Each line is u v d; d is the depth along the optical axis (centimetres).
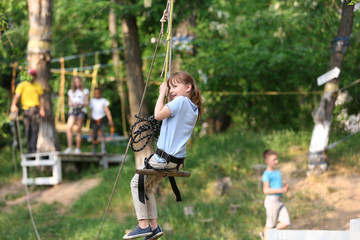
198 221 1711
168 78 829
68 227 1755
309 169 1952
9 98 2900
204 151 2381
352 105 2631
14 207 2006
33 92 2341
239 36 2739
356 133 2348
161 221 1748
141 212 819
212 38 2778
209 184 2031
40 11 2372
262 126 2852
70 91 2378
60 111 3356
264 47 2494
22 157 2308
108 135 3184
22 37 2614
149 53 3069
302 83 2656
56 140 2416
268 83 2791
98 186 2119
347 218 1586
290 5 2092
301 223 1625
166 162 770
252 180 2039
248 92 2847
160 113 768
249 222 1703
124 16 2100
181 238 1579
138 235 815
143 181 808
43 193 2205
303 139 2356
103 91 3625
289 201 1784
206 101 2883
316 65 2620
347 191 1777
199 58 2525
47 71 2395
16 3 2469
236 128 2834
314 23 2056
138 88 2098
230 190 1964
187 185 2059
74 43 3306
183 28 2453
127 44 2122
